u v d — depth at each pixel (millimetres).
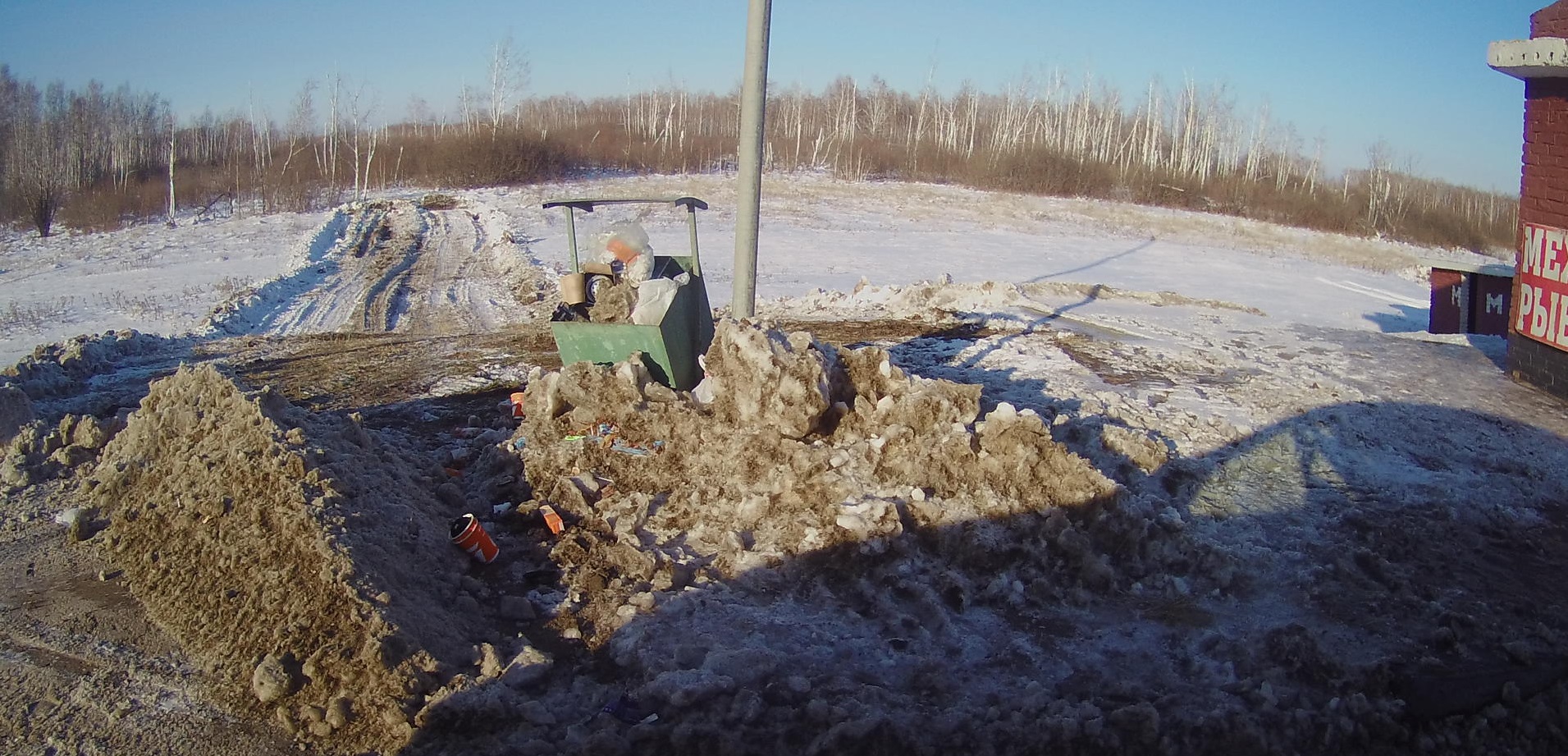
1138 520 6152
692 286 8469
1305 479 7605
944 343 12438
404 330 14586
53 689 4465
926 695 4688
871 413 6879
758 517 6094
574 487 6426
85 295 18766
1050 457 6363
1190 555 6090
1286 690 4832
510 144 53125
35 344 13578
